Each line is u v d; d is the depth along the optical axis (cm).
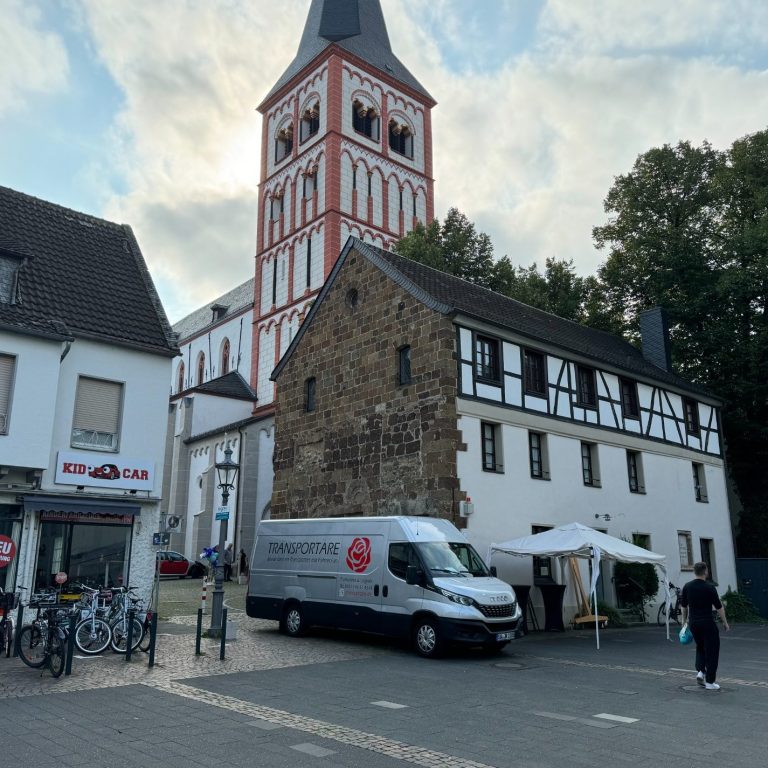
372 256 2231
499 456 1986
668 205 3494
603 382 2411
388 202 4650
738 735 783
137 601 1386
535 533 2012
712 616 1084
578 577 2102
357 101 4647
